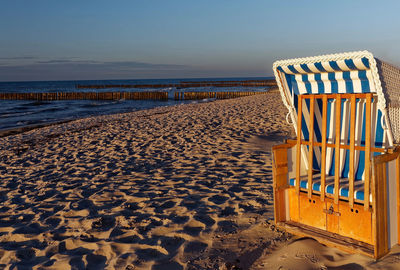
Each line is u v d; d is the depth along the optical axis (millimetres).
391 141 2652
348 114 3221
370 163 2598
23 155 8531
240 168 5973
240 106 17578
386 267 2455
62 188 5379
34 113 25672
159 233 3510
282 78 3166
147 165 6539
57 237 3635
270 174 5531
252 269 2701
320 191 2959
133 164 6688
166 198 4613
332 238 2855
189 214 3963
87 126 13797
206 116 13586
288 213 3340
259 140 8477
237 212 3949
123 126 12461
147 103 37719
